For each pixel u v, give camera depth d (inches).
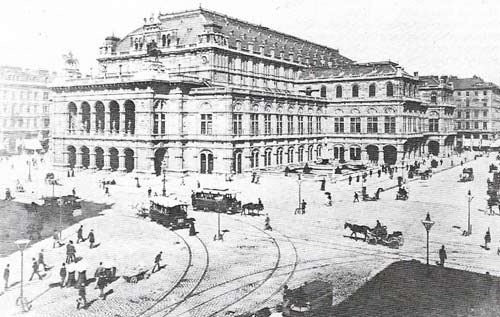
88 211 2203.5
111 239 1686.8
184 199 2500.0
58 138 3905.0
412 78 4808.1
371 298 1123.3
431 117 5497.1
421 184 3152.1
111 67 4335.6
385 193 2758.4
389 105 4547.2
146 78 3388.3
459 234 1758.1
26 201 2485.2
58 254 1519.4
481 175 3631.9
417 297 1127.0
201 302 1108.5
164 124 3570.4
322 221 1977.1
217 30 3917.3
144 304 1101.7
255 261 1417.3
